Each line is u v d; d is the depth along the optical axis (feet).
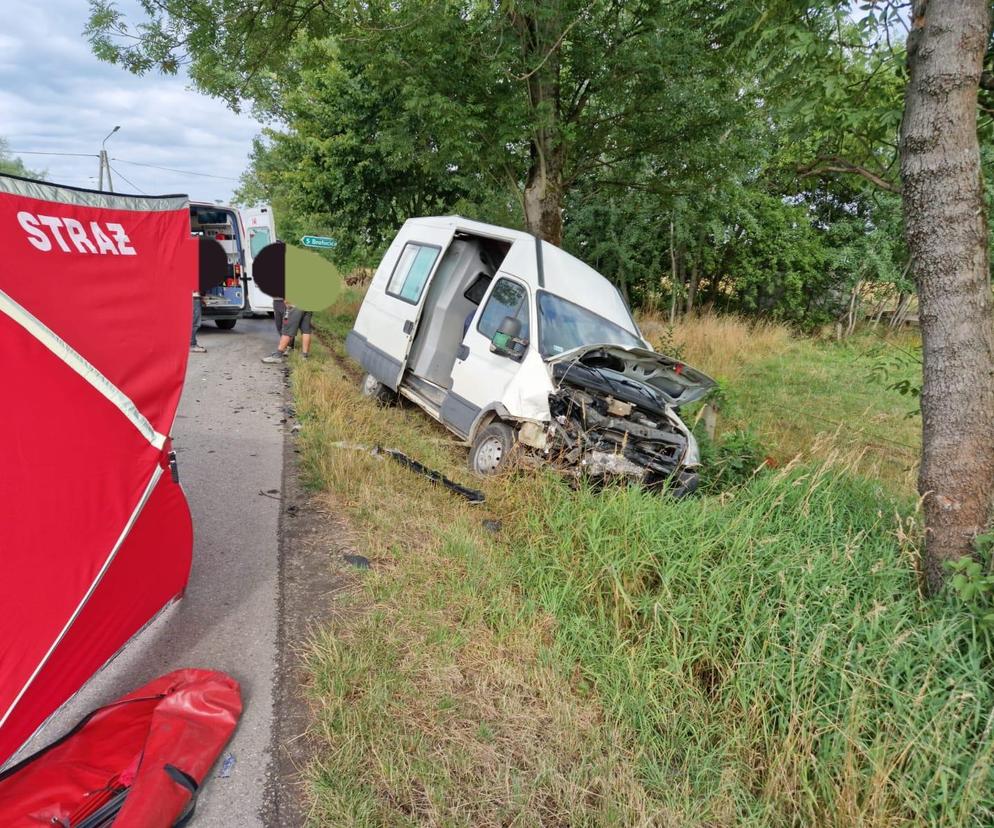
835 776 8.63
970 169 10.37
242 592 12.43
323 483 17.44
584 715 9.95
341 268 57.41
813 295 59.77
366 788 8.18
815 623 10.42
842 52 14.39
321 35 28.68
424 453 20.52
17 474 7.55
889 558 11.49
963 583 9.73
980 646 9.60
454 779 8.54
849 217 55.98
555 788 8.50
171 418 10.07
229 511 15.85
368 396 27.25
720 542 12.43
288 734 9.09
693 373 19.17
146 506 9.66
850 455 17.02
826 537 12.78
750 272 54.24
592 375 18.07
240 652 10.71
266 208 48.52
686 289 57.93
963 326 10.52
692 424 21.67
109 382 8.90
